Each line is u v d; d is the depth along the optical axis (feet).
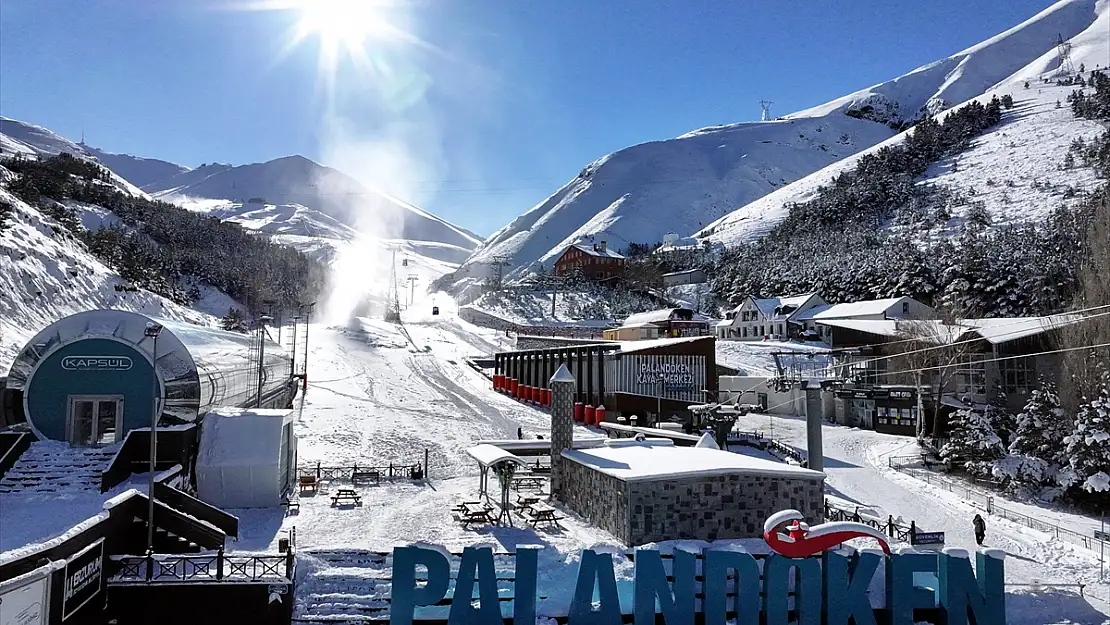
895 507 129.08
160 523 82.53
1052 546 107.45
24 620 55.57
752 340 406.41
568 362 228.84
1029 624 80.84
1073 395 168.96
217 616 71.31
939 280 390.63
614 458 110.93
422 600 70.08
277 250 606.96
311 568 80.64
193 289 428.56
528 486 132.46
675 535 96.58
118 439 105.81
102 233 412.16
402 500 119.85
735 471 99.30
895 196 640.58
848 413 228.22
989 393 203.41
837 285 447.83
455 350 350.02
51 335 105.70
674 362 207.51
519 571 71.97
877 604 78.07
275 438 114.42
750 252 612.29
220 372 127.03
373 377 263.08
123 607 70.54
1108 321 168.35
